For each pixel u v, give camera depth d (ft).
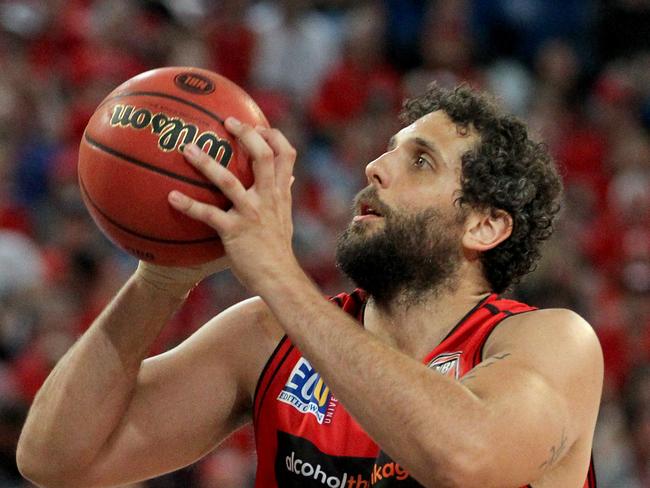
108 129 20.77
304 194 70.79
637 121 88.99
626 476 57.72
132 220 20.62
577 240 75.72
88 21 80.84
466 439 18.74
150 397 23.95
